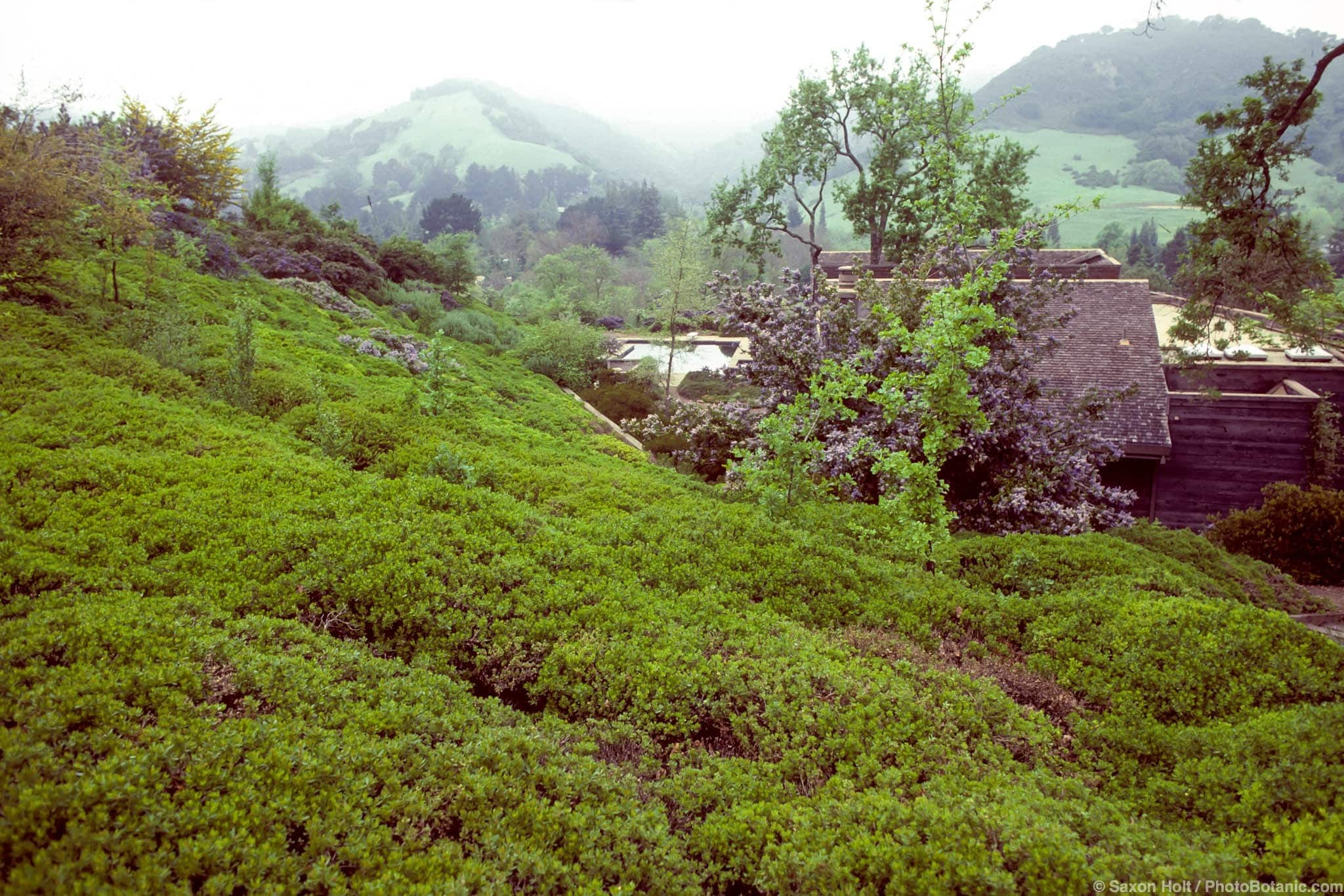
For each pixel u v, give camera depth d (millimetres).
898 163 30141
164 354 12734
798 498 11219
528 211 152875
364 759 4328
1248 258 16234
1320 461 17766
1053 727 5828
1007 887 3717
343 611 6387
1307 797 4363
